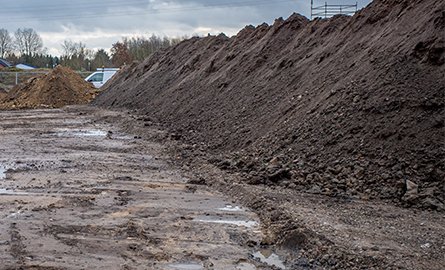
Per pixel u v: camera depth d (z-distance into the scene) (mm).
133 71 36188
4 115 24984
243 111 14641
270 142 10836
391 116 8812
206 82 21266
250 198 8102
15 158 12305
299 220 6602
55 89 34500
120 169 10984
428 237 6004
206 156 12039
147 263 5543
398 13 12352
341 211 7094
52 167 11156
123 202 8164
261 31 21594
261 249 6051
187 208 7840
